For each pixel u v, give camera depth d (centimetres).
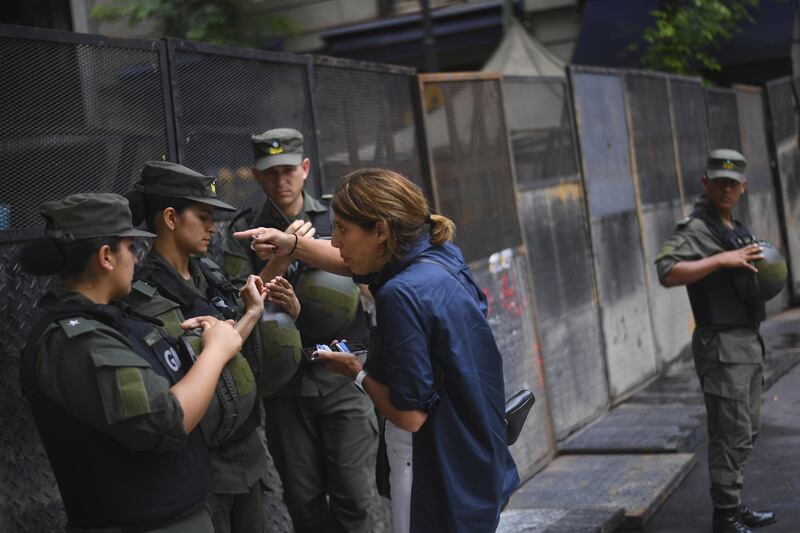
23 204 339
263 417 436
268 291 346
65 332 256
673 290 963
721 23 1352
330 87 502
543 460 651
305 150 480
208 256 413
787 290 1308
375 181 289
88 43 365
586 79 809
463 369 284
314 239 369
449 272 292
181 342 289
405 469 294
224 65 431
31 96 343
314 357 307
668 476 596
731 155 512
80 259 265
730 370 497
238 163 438
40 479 335
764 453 646
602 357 782
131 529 265
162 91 397
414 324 281
